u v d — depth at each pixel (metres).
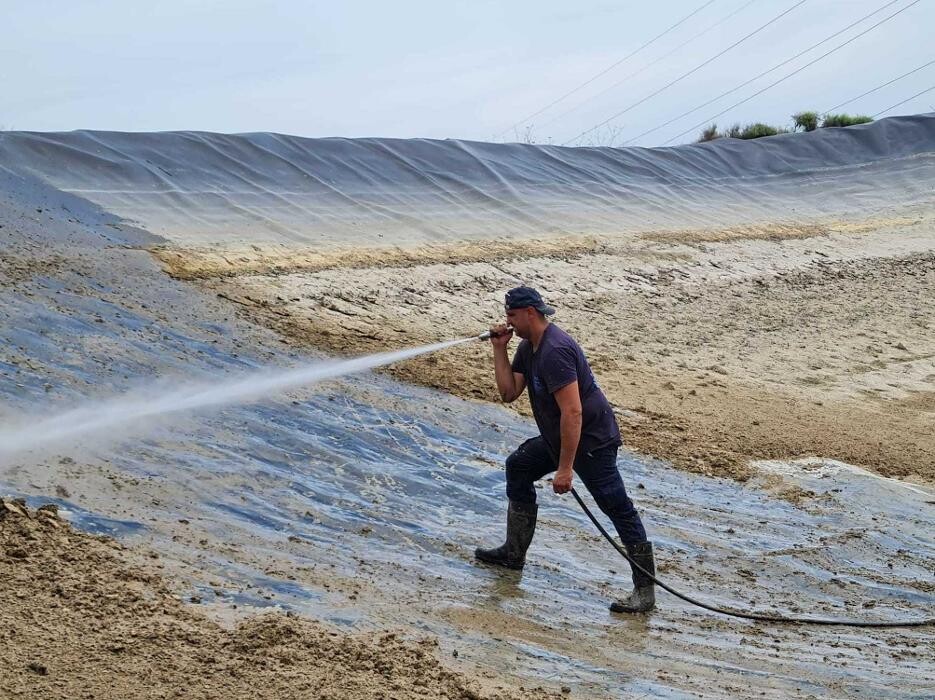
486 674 4.96
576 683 5.08
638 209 23.98
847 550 8.63
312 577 5.90
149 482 6.95
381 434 9.73
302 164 20.31
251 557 6.04
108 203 16.33
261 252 15.99
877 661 5.98
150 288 13.04
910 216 27.75
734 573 7.70
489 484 9.04
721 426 12.48
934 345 18.33
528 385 6.58
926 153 31.34
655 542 8.19
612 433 6.56
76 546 5.39
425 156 22.62
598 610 6.43
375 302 15.17
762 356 16.42
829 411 13.99
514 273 18.03
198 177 18.41
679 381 14.35
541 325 6.45
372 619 5.41
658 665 5.54
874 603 7.31
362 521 7.38
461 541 7.41
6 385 8.30
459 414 11.05
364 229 18.50
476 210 21.14
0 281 11.32
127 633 4.47
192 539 6.11
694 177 28.06
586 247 20.47
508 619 5.93
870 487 10.53
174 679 4.15
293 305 14.06
